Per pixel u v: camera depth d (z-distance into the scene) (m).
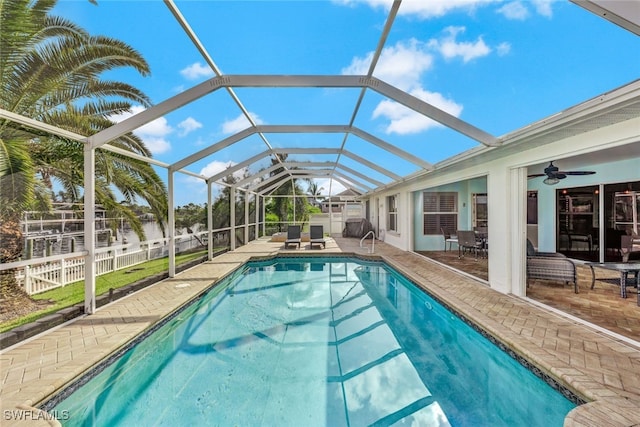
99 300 5.20
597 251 8.05
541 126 3.79
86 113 5.47
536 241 9.59
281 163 12.23
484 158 5.74
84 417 3.04
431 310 5.93
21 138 4.22
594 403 2.44
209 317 5.73
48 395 2.77
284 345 4.52
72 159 5.20
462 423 2.84
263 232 17.50
